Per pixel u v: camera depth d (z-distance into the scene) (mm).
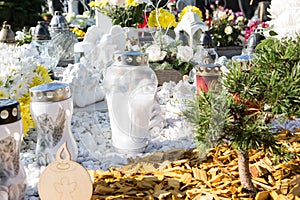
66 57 5363
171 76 3371
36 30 4914
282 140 2305
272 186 1772
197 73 2252
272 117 1655
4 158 1644
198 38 3986
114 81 2100
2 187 1639
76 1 9555
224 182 1798
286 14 2098
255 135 1597
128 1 3834
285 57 1650
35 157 2318
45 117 2078
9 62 2564
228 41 7250
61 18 5480
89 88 2957
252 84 1611
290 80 1575
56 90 2074
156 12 3738
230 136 1631
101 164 2197
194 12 4223
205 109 1634
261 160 1984
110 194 1736
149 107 2139
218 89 1661
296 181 1771
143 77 2113
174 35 3850
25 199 1793
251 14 13859
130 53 2148
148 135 2215
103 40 2973
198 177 1856
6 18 12281
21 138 1711
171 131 2359
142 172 1973
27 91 2535
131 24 3938
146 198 1684
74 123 2658
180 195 1709
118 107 2104
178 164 2043
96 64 3012
